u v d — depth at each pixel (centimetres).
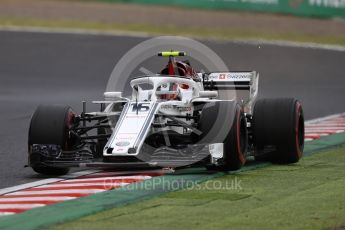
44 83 7556
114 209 2642
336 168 3531
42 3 14612
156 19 12638
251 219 2497
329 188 3020
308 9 13025
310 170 3478
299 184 3108
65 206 2691
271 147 3600
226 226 2406
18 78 7850
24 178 3347
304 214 2567
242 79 3978
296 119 3606
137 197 2828
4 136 4672
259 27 11862
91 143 3534
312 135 4697
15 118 5494
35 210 2638
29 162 3322
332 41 10756
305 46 10206
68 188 3053
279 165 3647
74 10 13650
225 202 2748
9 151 4131
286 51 9744
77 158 3294
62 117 3378
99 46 9900
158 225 2419
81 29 11325
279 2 13250
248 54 9412
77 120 3491
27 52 9462
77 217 2523
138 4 14562
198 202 2748
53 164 3247
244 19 12694
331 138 4578
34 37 10506
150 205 2698
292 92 7081
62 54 9350
